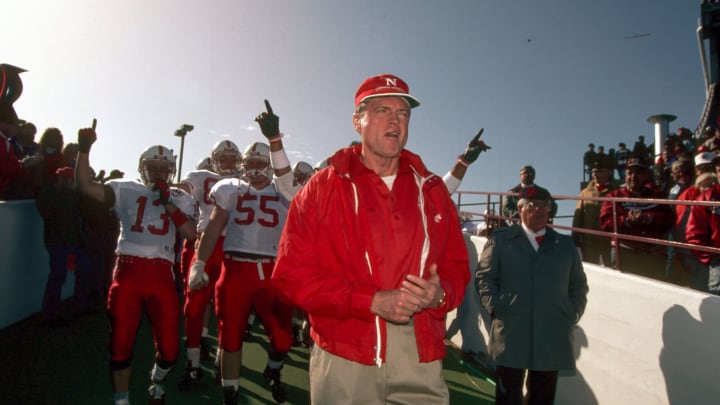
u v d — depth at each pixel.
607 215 4.08
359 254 1.63
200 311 3.98
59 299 5.30
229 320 3.27
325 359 1.69
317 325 1.69
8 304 5.11
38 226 5.68
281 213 3.45
